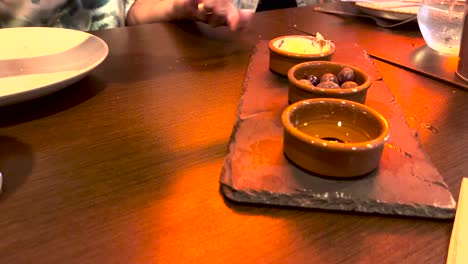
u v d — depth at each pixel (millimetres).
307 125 408
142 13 1061
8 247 297
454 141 444
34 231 313
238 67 668
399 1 938
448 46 724
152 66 663
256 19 956
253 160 383
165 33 843
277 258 291
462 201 339
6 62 604
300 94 469
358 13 986
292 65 575
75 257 289
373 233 315
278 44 622
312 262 288
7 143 432
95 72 629
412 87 591
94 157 409
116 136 450
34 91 464
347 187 347
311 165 356
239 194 343
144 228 316
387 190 346
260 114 479
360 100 462
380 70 656
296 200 339
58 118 488
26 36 676
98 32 833
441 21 724
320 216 333
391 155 396
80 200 347
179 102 537
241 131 439
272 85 567
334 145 337
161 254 293
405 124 462
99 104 526
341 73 508
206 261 288
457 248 290
